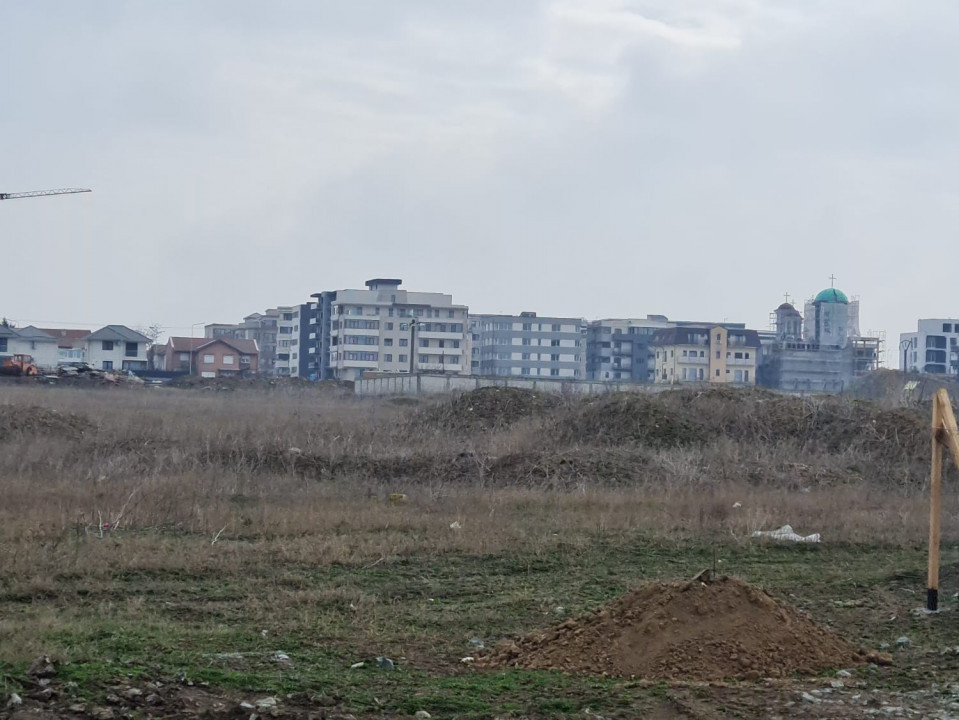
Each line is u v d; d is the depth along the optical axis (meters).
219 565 14.77
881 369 87.19
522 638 10.84
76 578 13.83
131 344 115.38
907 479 26.88
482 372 140.62
